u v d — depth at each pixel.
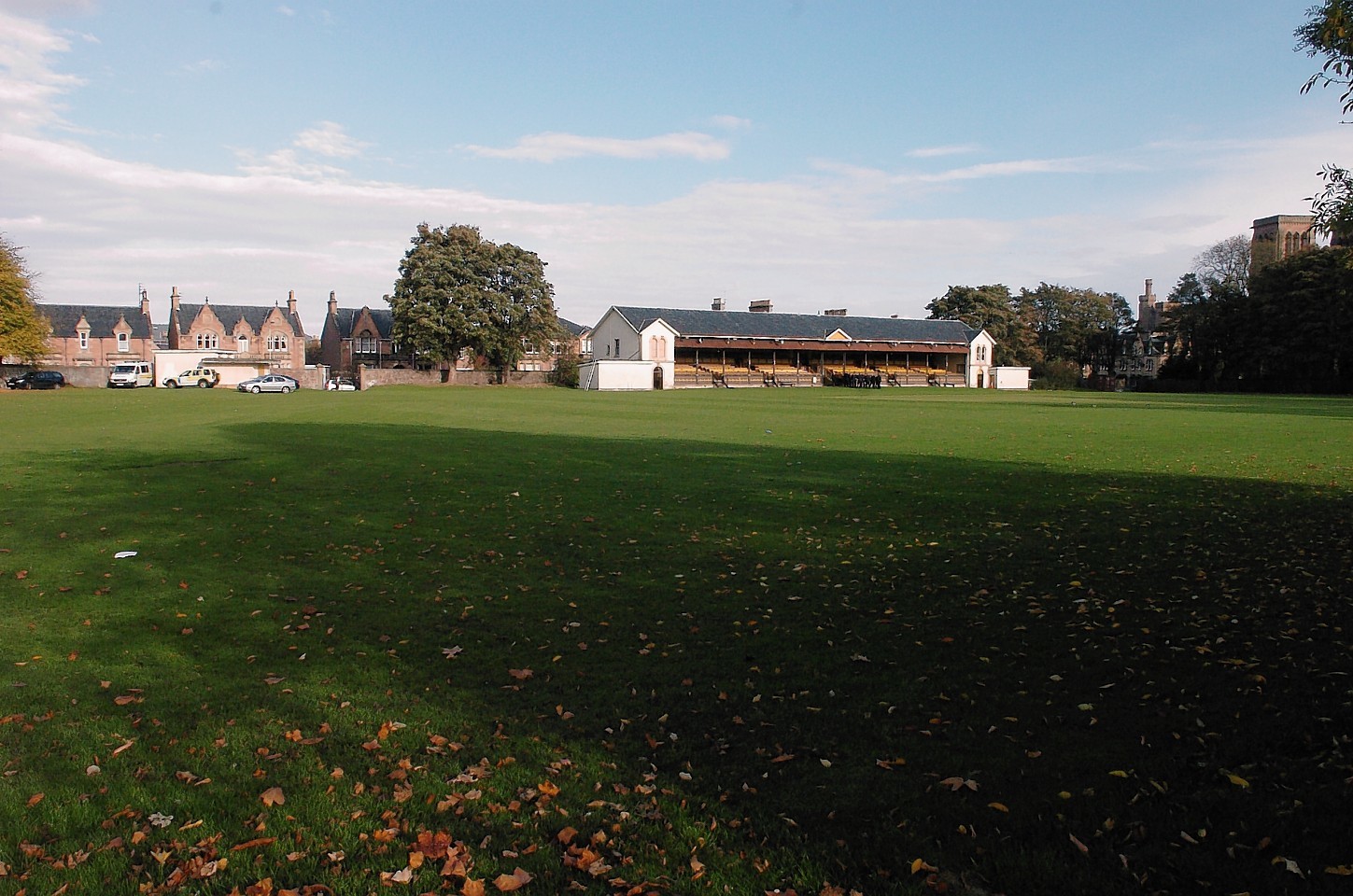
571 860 3.68
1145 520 11.10
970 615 7.18
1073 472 15.82
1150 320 124.12
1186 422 29.45
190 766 4.58
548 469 16.23
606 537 10.38
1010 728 4.99
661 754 4.72
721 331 75.62
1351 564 8.51
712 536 10.41
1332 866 3.52
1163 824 3.89
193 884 3.54
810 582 8.31
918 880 3.53
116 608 7.50
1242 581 7.96
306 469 16.00
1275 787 4.18
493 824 3.99
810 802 4.18
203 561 9.17
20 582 8.27
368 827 3.97
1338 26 6.47
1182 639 6.40
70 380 63.94
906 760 4.61
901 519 11.36
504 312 70.81
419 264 68.50
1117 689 5.52
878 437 23.30
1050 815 4.01
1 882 3.55
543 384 74.75
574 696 5.58
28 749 4.79
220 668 6.08
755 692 5.62
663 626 7.01
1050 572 8.52
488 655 6.36
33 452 18.39
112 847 3.80
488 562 9.19
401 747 4.83
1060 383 84.81
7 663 6.15
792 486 14.17
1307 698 5.25
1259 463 17.22
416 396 51.16
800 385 76.56
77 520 11.23
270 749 4.79
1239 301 73.44
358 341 91.88
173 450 18.89
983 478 15.09
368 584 8.30
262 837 3.86
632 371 68.88
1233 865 3.56
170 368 67.81
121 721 5.17
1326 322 65.00
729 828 3.95
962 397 56.16
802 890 3.48
